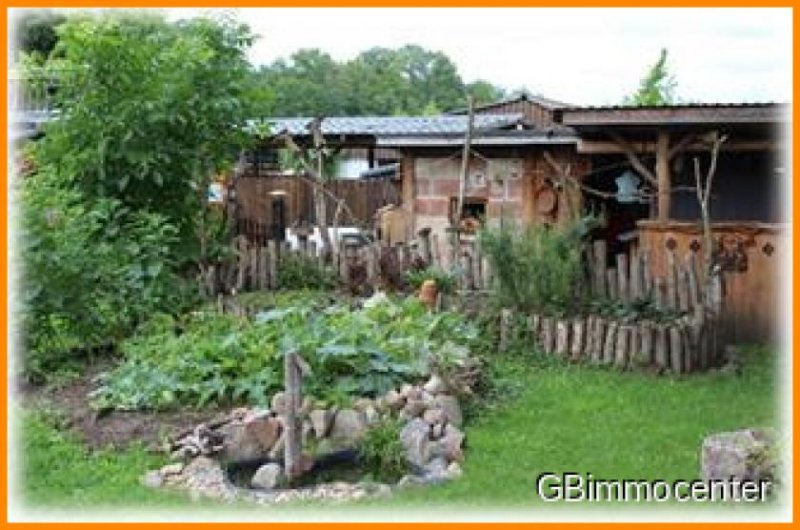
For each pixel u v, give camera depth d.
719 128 14.66
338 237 19.45
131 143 15.65
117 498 8.44
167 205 16.39
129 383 10.60
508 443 9.75
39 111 20.11
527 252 13.87
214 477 8.78
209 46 16.92
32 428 9.95
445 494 8.43
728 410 10.95
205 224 16.95
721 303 13.74
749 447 8.41
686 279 13.88
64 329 12.55
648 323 13.01
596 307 13.91
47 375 11.75
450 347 11.64
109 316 13.01
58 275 12.23
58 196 13.09
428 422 9.50
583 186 17.23
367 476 8.94
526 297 13.83
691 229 14.78
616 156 17.95
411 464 9.04
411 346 10.88
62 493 8.59
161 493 8.55
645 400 11.39
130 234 14.23
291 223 22.48
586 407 11.05
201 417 9.90
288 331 11.00
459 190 18.25
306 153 22.19
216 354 10.70
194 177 16.69
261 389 9.95
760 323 14.45
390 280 16.03
